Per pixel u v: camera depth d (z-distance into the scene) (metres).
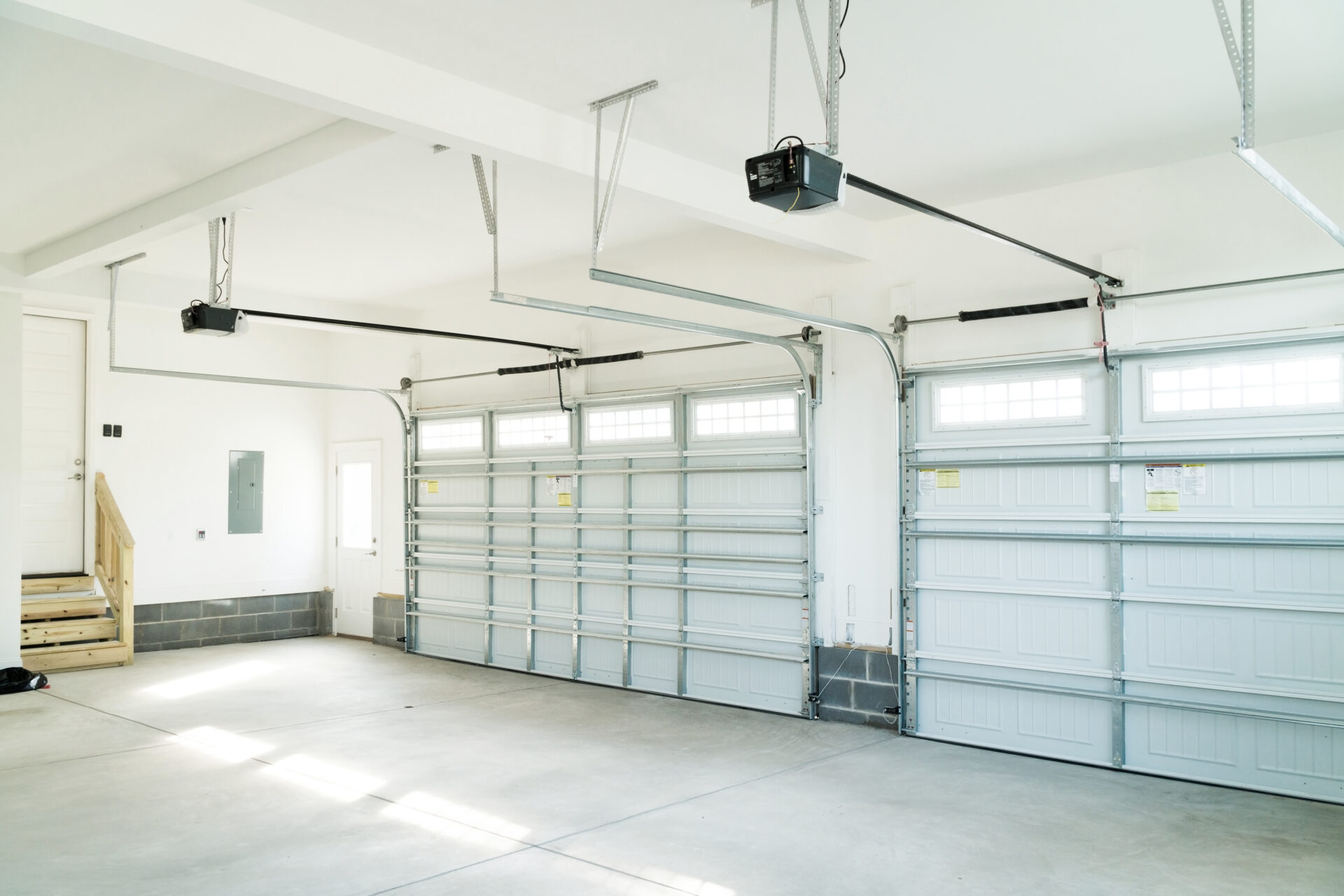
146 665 9.60
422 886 4.10
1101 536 5.95
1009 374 6.39
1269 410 5.44
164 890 4.07
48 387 9.78
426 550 10.52
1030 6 3.91
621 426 8.69
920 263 6.84
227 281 6.71
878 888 4.07
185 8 3.62
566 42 4.18
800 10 3.72
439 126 4.43
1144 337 5.86
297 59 3.95
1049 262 6.25
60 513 9.84
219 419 11.05
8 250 7.70
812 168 3.72
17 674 8.21
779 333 7.57
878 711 6.95
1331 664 5.24
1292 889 4.05
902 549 6.80
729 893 4.02
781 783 5.59
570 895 4.01
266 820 4.95
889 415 6.98
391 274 8.80
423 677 9.09
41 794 5.39
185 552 10.74
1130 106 4.95
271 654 10.41
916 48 4.28
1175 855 4.44
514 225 7.17
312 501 11.86
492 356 9.90
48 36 4.09
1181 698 5.69
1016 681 6.31
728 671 7.81
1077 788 5.49
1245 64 3.23
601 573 8.77
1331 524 5.25
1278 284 5.42
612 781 5.62
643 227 7.23
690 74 4.53
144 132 5.20
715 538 7.94
